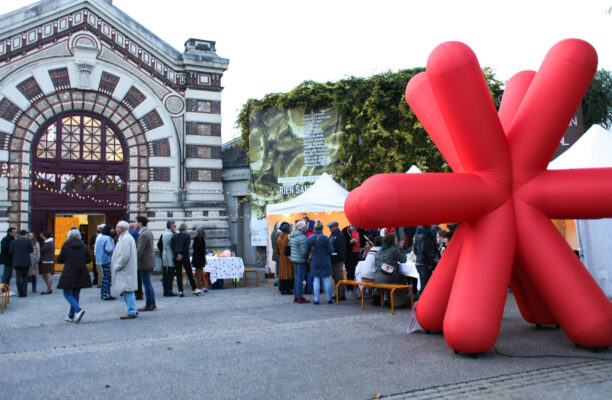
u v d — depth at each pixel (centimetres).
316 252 936
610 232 866
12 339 632
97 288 1237
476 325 505
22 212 1531
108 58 1666
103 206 1655
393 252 868
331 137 1622
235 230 1900
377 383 439
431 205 510
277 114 1683
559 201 550
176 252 1050
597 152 816
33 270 1153
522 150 555
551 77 539
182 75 1775
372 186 500
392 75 1612
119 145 1694
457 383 437
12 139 1545
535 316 637
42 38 1581
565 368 477
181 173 1747
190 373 475
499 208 549
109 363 513
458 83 504
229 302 961
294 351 556
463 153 554
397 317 771
